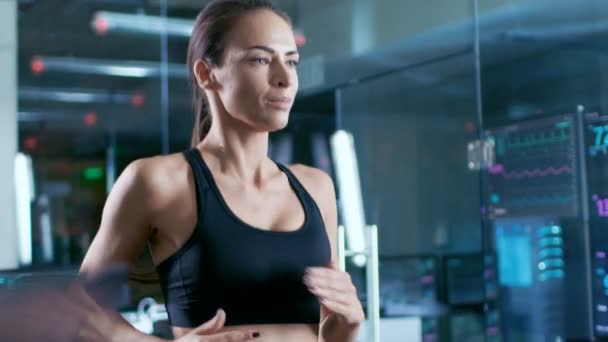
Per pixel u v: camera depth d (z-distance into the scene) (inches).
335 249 43.1
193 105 41.5
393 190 281.6
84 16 279.3
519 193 161.2
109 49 304.5
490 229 171.0
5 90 170.2
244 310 35.4
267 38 36.2
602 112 142.8
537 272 162.9
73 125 381.1
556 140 150.8
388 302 253.8
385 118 267.4
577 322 153.3
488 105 211.9
